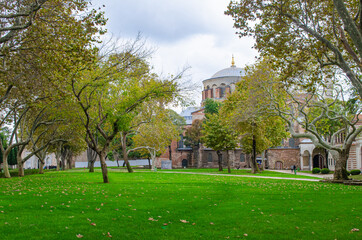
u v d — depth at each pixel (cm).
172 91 2748
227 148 5597
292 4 1842
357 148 5588
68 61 1839
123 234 989
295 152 8519
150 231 1030
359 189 2297
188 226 1105
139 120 4481
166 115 4816
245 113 3378
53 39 1797
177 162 9662
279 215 1286
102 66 2564
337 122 5109
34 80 2058
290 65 1894
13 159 8681
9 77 2070
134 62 2555
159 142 5741
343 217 1251
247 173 5244
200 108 10394
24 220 1116
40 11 1788
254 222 1162
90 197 1684
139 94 2747
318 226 1112
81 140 5034
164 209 1390
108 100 2955
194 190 2128
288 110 3594
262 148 5512
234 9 1875
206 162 9375
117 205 1452
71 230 1012
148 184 2530
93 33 1820
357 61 1418
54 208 1349
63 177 3469
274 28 1859
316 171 5772
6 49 1797
